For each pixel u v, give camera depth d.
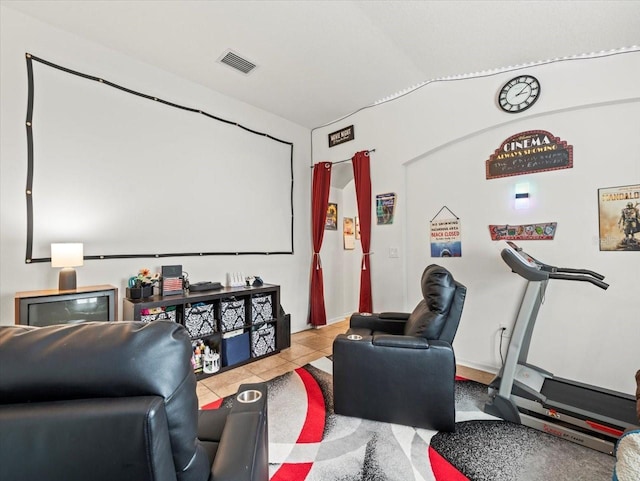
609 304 2.28
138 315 2.36
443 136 3.05
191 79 3.11
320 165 4.25
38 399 0.58
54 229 2.33
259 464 0.97
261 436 1.06
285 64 2.82
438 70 2.86
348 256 5.06
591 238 2.35
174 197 3.01
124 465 0.55
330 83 3.17
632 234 2.20
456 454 1.68
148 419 0.55
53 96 2.33
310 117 4.05
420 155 3.23
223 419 1.21
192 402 0.69
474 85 2.86
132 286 2.57
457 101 2.96
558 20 2.03
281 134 4.06
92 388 0.58
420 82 3.15
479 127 2.83
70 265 2.16
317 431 1.91
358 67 2.86
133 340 0.62
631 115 2.21
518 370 2.27
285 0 2.05
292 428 1.94
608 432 1.68
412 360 1.90
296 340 3.82
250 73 2.98
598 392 2.04
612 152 2.27
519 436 1.83
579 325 2.38
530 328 2.30
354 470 1.58
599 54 2.28
